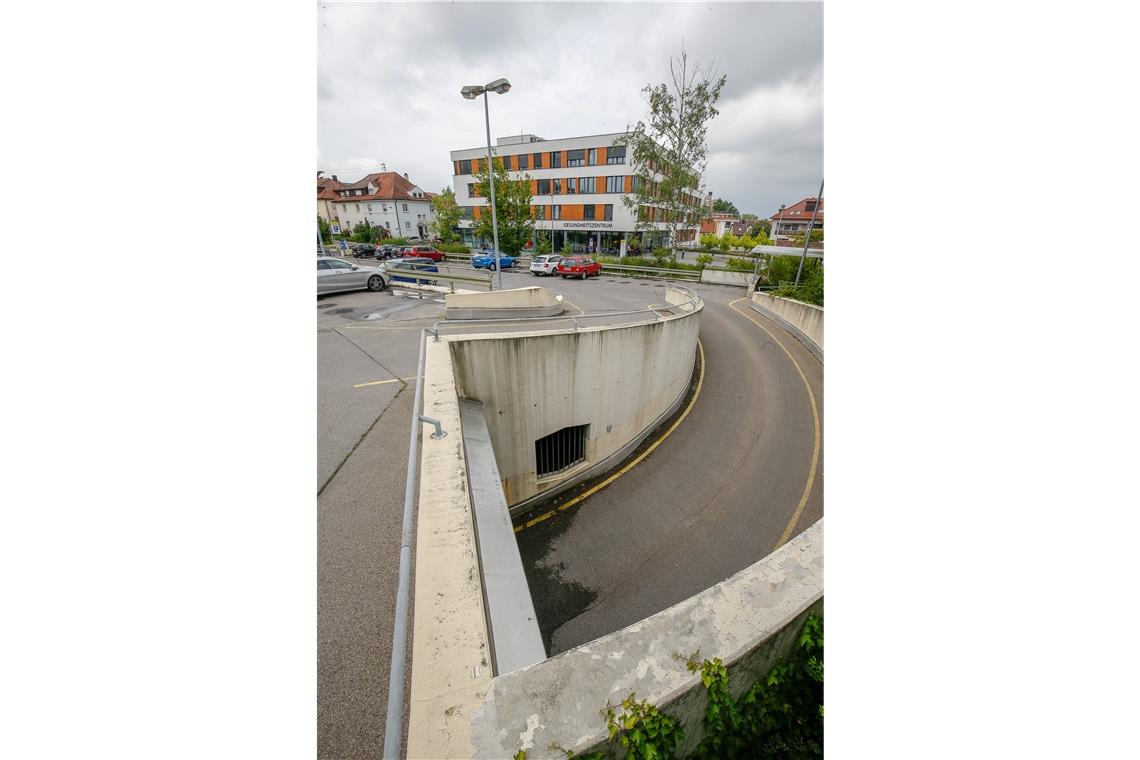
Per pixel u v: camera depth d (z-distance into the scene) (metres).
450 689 1.77
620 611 6.31
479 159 45.81
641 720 1.60
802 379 13.89
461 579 2.43
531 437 7.88
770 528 7.83
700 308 13.09
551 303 14.41
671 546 7.47
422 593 2.33
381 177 57.47
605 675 1.76
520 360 7.18
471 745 1.54
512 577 3.59
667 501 8.58
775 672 2.22
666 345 10.59
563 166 40.81
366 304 14.55
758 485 8.97
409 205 55.72
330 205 59.34
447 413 4.44
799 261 23.75
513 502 8.09
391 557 3.40
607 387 8.88
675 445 10.49
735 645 1.91
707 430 11.11
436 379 5.27
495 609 3.20
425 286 19.08
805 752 2.02
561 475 8.83
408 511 2.54
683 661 1.82
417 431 3.45
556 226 42.84
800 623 2.24
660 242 37.72
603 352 8.43
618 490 8.95
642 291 21.69
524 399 7.49
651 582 6.78
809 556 2.50
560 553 7.36
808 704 2.18
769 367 14.77
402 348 9.18
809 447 10.27
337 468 4.62
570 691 1.70
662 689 1.71
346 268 16.56
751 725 2.08
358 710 2.34
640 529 7.86
